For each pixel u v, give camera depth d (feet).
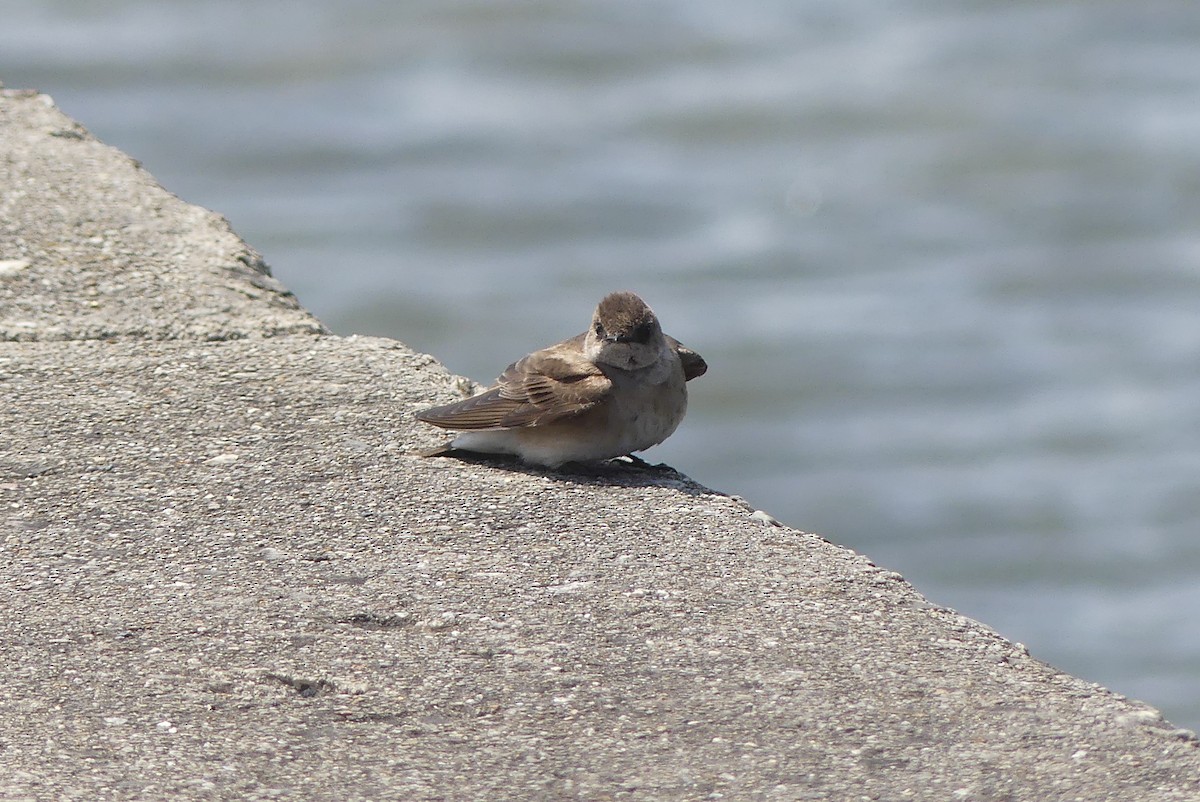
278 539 32.58
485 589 30.53
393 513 33.94
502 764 24.99
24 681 27.02
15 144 55.16
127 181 53.36
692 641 28.66
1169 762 24.99
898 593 30.91
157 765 24.73
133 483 34.99
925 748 25.46
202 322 44.57
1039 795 24.20
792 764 25.02
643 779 24.64
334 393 40.42
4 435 37.11
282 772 24.66
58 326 43.57
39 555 31.68
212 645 28.32
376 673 27.53
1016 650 28.89
